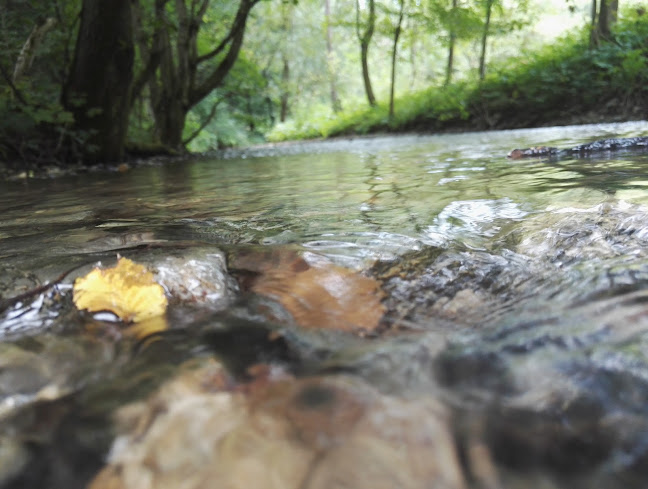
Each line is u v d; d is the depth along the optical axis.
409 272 1.20
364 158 6.10
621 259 1.14
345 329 0.88
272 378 0.69
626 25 12.91
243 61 15.30
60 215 2.45
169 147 11.73
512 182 2.63
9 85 6.53
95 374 0.74
